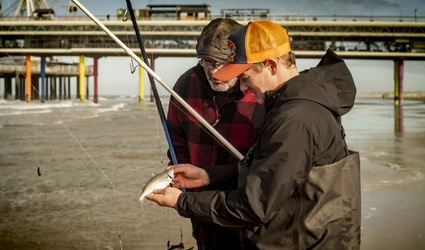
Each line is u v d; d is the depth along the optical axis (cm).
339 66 173
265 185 155
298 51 5150
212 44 229
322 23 4991
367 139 1423
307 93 161
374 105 5441
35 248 397
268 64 169
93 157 955
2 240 413
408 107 4750
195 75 260
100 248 403
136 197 591
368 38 5266
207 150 255
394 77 5528
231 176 220
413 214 507
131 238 428
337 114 168
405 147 1206
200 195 169
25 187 649
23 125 1884
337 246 164
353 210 167
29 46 5347
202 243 249
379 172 787
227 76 170
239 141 248
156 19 4934
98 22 204
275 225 167
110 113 2991
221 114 250
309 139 154
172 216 504
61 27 5188
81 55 5528
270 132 158
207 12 4947
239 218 160
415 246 402
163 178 179
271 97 170
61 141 1280
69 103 5372
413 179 721
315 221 162
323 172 162
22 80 7038
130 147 1145
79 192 618
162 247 406
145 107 4172
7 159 914
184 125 261
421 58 5300
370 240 415
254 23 173
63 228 454
